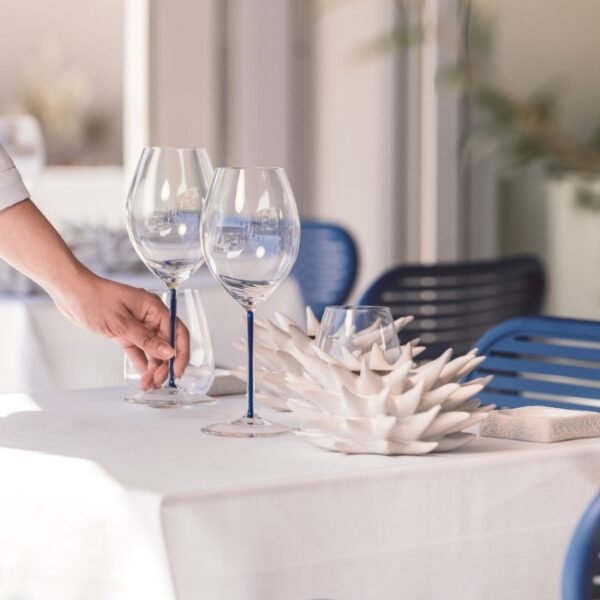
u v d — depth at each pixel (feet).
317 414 5.51
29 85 75.51
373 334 5.71
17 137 15.06
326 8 24.99
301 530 4.90
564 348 8.34
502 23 20.80
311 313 6.91
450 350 5.73
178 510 4.68
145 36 25.48
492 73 20.98
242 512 4.79
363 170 24.31
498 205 21.21
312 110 25.53
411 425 5.36
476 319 12.92
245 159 25.95
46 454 5.45
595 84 19.16
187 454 5.47
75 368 12.01
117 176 34.01
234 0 25.77
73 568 5.12
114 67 85.66
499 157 21.08
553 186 20.21
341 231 18.72
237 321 13.24
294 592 4.88
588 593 4.80
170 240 6.85
